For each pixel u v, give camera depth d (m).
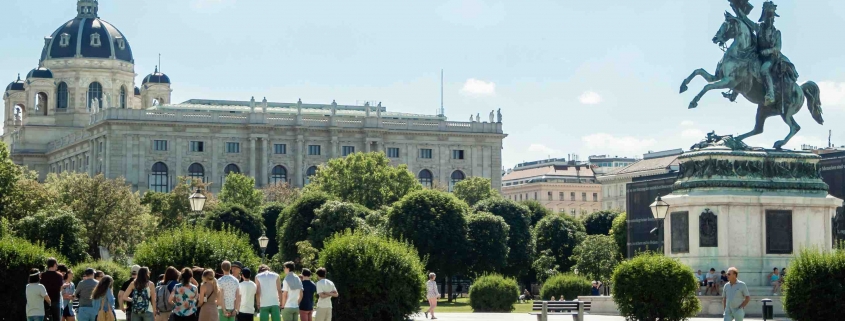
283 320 49.94
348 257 59.44
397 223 144.38
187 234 63.81
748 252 64.38
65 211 137.25
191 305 44.62
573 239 172.00
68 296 52.88
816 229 65.25
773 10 66.00
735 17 66.00
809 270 54.59
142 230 167.75
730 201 64.38
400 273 59.88
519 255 161.12
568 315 73.00
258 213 182.00
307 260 130.12
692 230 65.12
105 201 164.25
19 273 58.94
